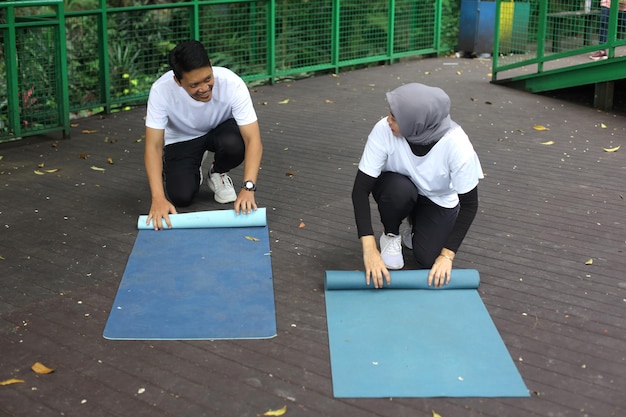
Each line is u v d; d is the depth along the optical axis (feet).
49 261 12.64
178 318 10.75
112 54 24.52
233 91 14.01
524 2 27.04
